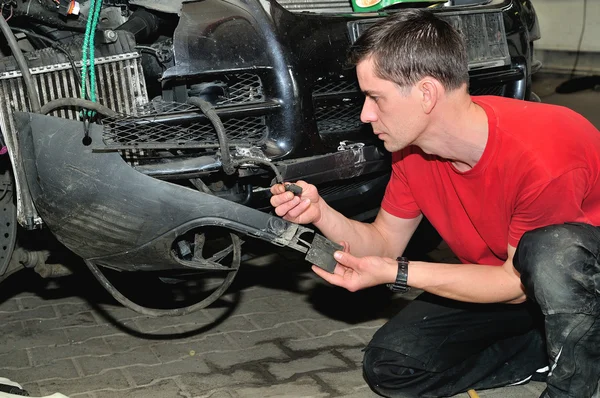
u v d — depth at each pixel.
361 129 3.05
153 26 2.94
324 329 3.44
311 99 2.91
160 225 2.47
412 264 2.33
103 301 3.76
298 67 2.87
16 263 3.12
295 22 2.92
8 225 3.02
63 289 3.92
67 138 2.43
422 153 2.53
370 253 2.70
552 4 9.20
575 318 2.27
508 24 3.58
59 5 2.82
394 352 2.69
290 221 2.48
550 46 9.30
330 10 3.45
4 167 2.92
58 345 3.29
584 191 2.26
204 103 2.53
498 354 2.82
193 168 2.60
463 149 2.31
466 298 2.37
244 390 2.89
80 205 2.48
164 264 2.58
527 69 3.69
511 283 2.36
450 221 2.56
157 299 3.78
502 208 2.36
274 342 3.31
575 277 2.22
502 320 2.74
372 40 2.23
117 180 2.45
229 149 2.52
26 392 2.57
